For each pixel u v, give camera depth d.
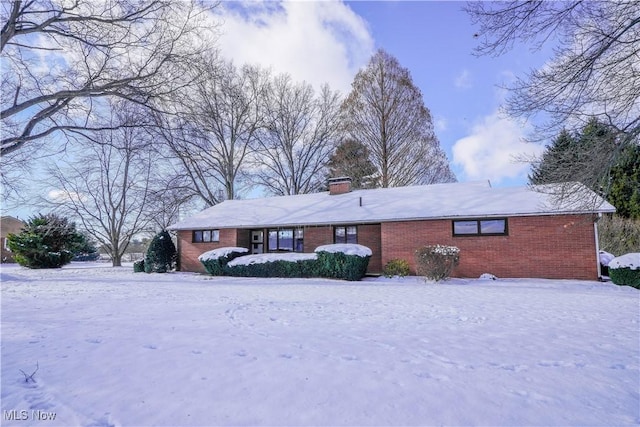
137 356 4.06
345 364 3.80
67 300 8.59
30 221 25.69
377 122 26.59
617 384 3.29
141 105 13.62
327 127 30.20
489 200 15.54
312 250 18.70
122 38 12.68
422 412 2.71
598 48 6.72
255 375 3.47
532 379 3.40
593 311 6.99
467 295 9.52
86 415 2.70
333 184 21.17
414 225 15.82
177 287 11.99
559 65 7.07
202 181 27.92
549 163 8.55
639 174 19.67
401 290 10.84
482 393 3.07
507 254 14.38
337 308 7.46
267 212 20.25
